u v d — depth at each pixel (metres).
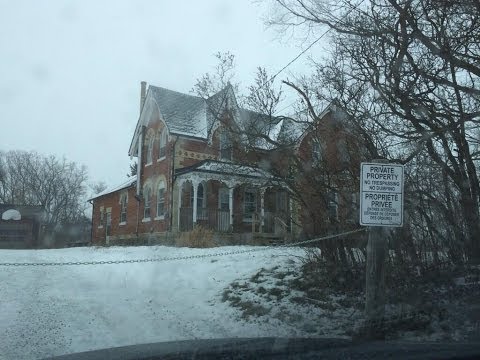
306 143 9.96
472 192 8.62
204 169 22.77
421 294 8.02
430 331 6.80
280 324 7.80
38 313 8.57
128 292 10.43
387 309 7.41
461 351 5.29
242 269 11.83
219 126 12.28
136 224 28.50
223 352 5.55
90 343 6.88
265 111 10.85
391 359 4.93
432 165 8.70
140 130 28.69
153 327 7.80
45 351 6.50
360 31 8.02
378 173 6.75
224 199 25.03
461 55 7.20
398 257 8.74
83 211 67.56
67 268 13.59
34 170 63.69
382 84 7.80
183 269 12.42
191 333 7.45
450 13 7.13
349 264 9.59
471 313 7.30
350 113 9.02
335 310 8.38
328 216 9.82
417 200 8.85
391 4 7.36
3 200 63.56
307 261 10.51
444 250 8.88
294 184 10.16
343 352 5.26
